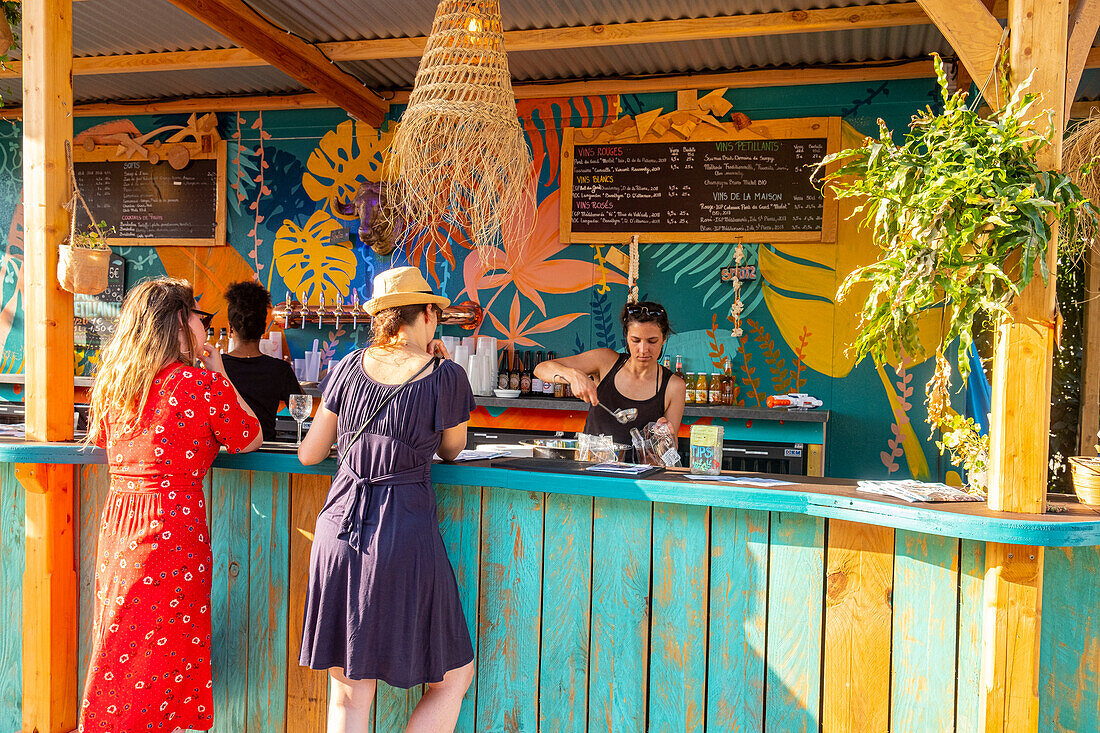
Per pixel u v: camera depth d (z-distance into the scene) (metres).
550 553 2.32
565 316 5.27
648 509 2.24
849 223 4.85
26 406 2.70
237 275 5.80
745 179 4.98
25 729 2.69
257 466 2.47
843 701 2.10
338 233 5.57
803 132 4.89
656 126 5.09
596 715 2.29
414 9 4.21
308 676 2.53
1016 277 1.84
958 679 1.99
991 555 1.89
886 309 1.95
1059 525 1.75
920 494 2.02
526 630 2.35
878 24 3.94
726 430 4.60
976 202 1.74
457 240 5.39
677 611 2.22
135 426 2.24
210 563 2.31
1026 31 1.88
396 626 2.04
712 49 4.65
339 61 4.92
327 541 2.10
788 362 4.96
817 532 2.11
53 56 2.66
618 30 4.21
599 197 5.18
